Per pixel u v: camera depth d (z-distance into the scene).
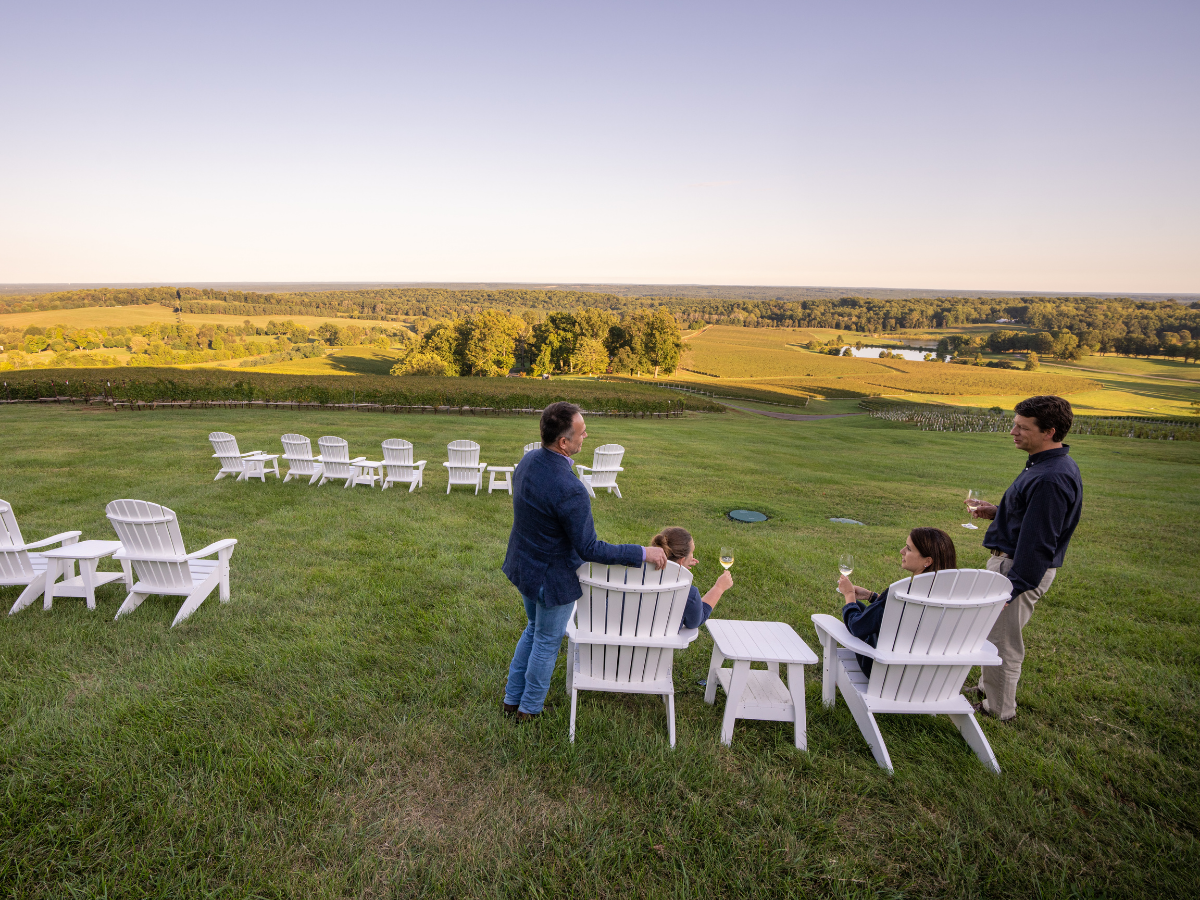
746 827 2.61
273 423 20.50
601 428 24.53
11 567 4.61
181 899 2.15
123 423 18.67
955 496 12.99
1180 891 2.34
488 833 2.51
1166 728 3.53
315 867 2.31
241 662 3.83
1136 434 37.81
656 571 3.03
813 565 6.81
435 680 3.71
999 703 3.56
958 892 2.32
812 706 3.67
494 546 7.04
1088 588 6.35
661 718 3.48
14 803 2.49
